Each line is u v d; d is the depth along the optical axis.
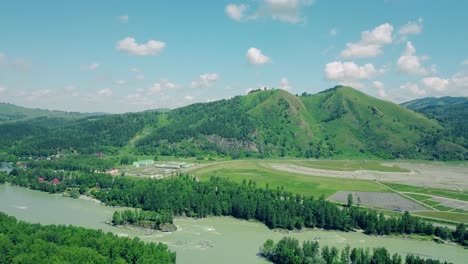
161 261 198.25
